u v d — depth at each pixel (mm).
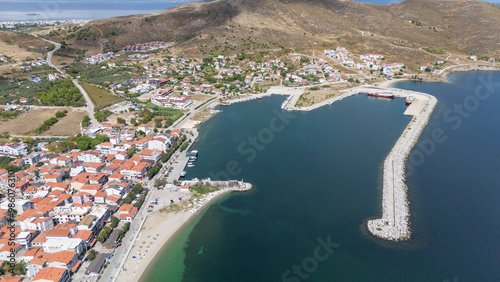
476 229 154625
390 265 134750
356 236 151875
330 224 160875
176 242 151000
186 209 174750
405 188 189500
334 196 184875
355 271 132375
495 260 136250
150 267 136375
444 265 134125
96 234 151125
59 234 140000
